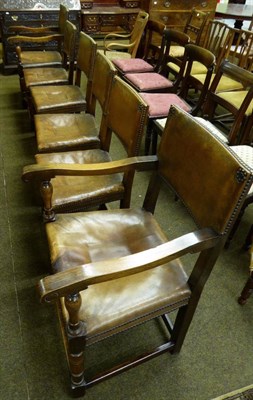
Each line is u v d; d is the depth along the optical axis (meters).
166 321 1.39
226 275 1.67
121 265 0.85
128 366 1.20
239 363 1.32
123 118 1.46
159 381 1.25
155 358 1.31
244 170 0.85
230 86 2.68
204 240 0.92
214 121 2.95
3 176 2.24
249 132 2.24
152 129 2.28
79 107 2.23
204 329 1.43
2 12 3.40
